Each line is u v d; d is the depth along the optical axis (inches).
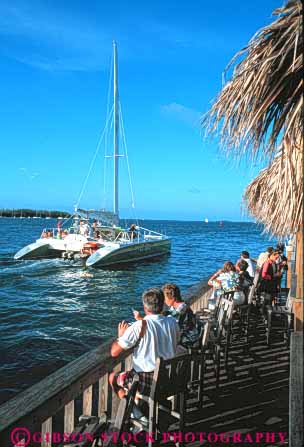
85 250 1037.2
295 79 88.9
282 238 184.4
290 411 85.6
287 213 135.6
